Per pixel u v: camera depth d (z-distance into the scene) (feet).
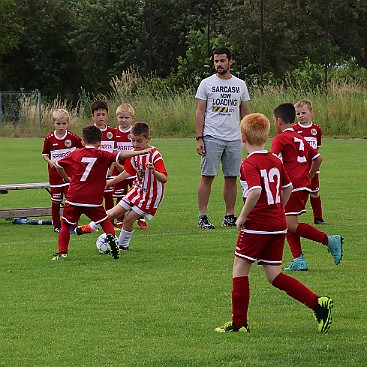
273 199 51.90
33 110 303.68
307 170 70.79
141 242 87.10
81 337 51.78
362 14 392.68
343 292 63.16
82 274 70.90
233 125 98.94
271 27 386.32
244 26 390.42
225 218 98.94
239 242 52.24
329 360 46.65
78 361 47.01
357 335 51.75
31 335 52.34
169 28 453.99
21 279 69.05
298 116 99.71
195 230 95.25
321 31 393.91
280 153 70.59
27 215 104.37
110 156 77.97
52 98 493.77
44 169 169.68
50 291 64.54
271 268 52.60
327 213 105.91
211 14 450.30
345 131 251.39
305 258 76.89
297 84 288.92
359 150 204.03
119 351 48.78
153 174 79.92
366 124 250.98
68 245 85.20
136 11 466.70
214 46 363.15
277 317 56.18
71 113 295.89
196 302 60.54
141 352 48.49
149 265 74.69
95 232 94.43
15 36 453.17
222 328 53.01
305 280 67.41
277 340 50.70
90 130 78.02
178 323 54.85
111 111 278.67
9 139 274.98
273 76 341.41
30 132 295.89
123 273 71.20
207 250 81.92
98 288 65.36
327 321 51.96
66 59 497.87
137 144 80.84
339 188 132.77
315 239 68.49
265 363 46.14
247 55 391.65
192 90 303.48
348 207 111.34
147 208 81.05
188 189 134.82
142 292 63.87
